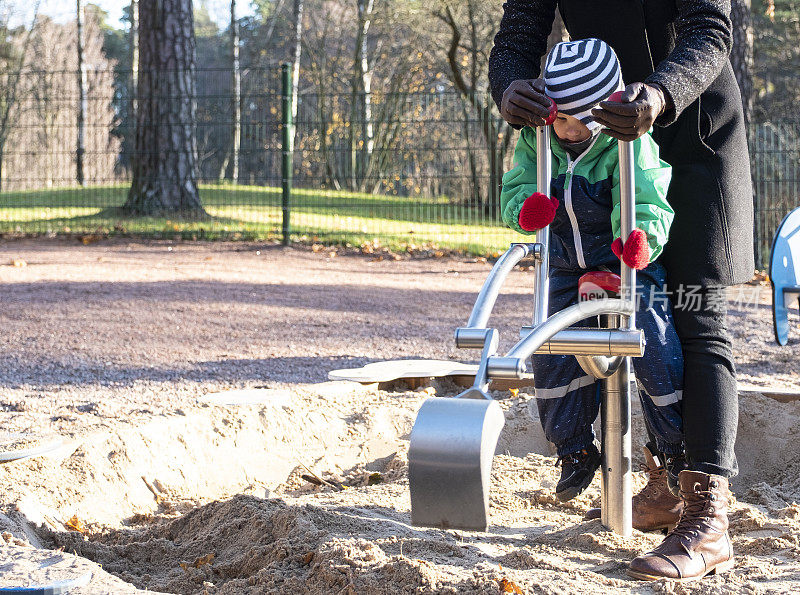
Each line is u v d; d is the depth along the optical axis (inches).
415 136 496.7
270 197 527.8
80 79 582.9
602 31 96.7
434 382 199.9
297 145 528.7
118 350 239.1
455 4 783.1
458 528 58.3
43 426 159.6
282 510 107.7
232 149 558.3
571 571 92.5
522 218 80.3
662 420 97.4
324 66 1138.0
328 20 1151.6
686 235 95.5
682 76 82.9
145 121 549.6
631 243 82.3
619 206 89.1
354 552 93.3
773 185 422.0
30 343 245.8
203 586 97.0
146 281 355.9
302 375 212.7
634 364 96.7
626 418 100.1
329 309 306.5
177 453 146.9
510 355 63.3
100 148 589.3
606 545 100.4
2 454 129.6
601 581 89.6
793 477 145.6
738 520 114.3
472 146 486.6
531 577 89.5
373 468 157.4
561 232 97.2
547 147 86.7
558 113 85.7
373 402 181.5
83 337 255.1
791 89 1056.8
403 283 370.6
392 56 1020.5
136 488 136.9
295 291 341.7
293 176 506.0
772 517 118.3
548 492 129.9
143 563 107.9
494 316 294.8
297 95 494.0
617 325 90.5
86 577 79.3
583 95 84.4
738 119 98.5
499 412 59.9
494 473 141.4
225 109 599.8
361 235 491.8
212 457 150.2
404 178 497.7
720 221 95.5
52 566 81.5
